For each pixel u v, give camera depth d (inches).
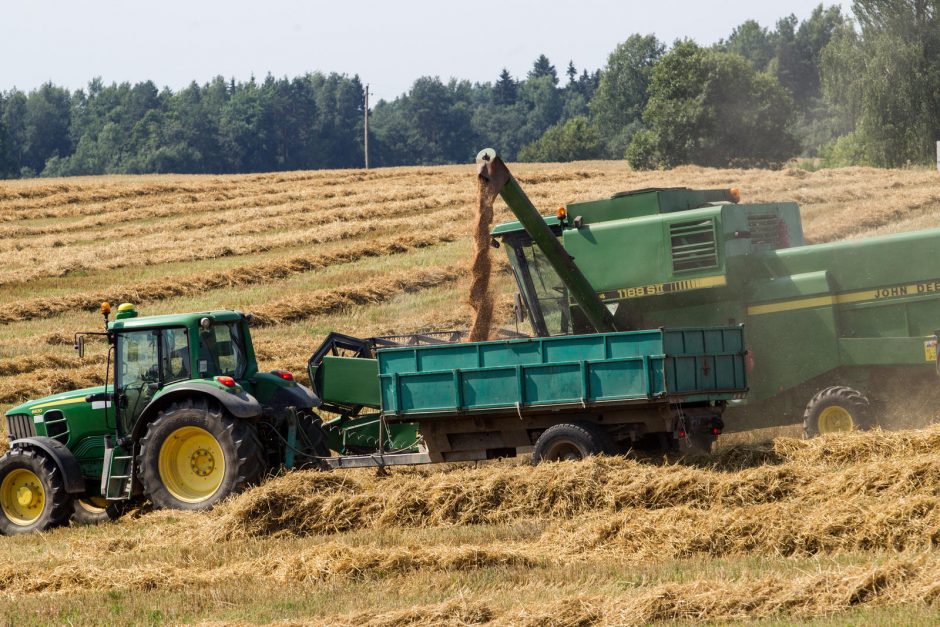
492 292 1865.2
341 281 4087.1
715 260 1905.8
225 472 1775.3
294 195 6378.0
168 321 1878.7
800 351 1924.2
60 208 6353.3
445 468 1932.8
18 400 2952.8
